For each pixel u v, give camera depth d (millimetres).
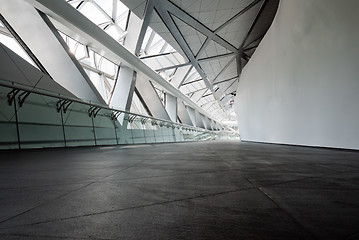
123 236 1074
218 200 1671
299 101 8406
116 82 17172
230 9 13852
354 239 991
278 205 1521
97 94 12211
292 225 1167
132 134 16484
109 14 17188
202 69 24969
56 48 10383
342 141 6023
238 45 20000
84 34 11789
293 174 2768
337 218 1265
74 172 3113
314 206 1492
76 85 11297
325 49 6512
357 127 5414
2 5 9281
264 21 16422
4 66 7703
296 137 8891
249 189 2002
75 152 7336
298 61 8258
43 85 9070
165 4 12430
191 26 15406
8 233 1122
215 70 26203
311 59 7336
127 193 1918
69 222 1269
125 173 3004
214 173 2916
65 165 3904
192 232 1103
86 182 2416
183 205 1559
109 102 17141
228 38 18203
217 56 21875
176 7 12859
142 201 1673
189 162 4250
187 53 19734
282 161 4145
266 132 13195
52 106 9234
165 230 1135
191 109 38031
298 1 7863
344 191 1896
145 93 21297
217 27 15961
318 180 2383
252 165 3666
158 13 13328
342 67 5820
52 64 10648
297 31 8125
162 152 7312
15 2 9297
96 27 12289
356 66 5320
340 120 6055
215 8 13492
